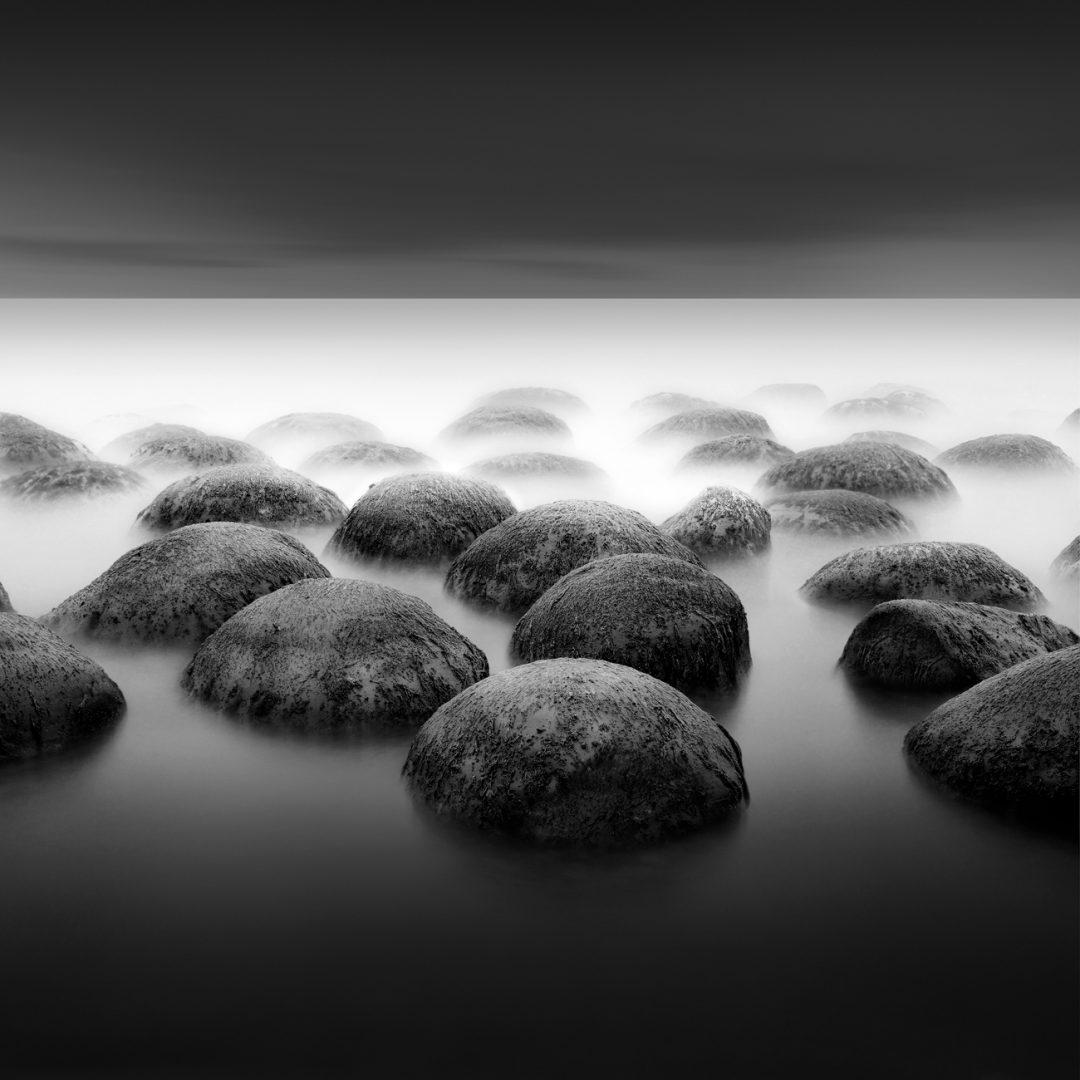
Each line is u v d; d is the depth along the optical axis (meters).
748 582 8.00
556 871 4.38
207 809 4.91
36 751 5.23
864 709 5.93
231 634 5.84
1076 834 4.62
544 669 4.79
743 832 4.64
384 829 4.70
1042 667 5.02
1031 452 11.86
